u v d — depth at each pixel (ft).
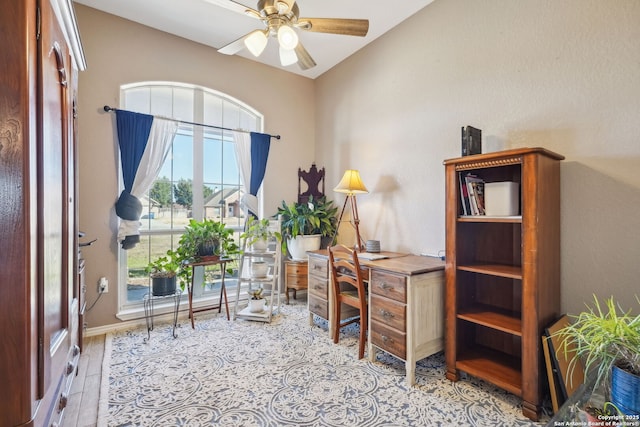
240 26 9.71
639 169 5.27
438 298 7.02
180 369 7.02
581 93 5.88
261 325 9.78
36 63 2.89
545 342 5.29
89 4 8.70
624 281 5.42
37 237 2.89
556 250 5.90
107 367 7.09
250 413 5.52
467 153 6.70
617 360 3.44
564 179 6.09
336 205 12.45
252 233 10.54
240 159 11.64
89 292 8.89
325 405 5.74
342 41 10.61
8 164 2.54
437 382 6.56
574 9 5.95
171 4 8.65
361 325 7.63
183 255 9.56
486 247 7.11
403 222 9.58
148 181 9.73
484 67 7.41
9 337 2.55
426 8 8.76
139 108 9.89
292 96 13.07
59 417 3.67
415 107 9.14
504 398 5.96
